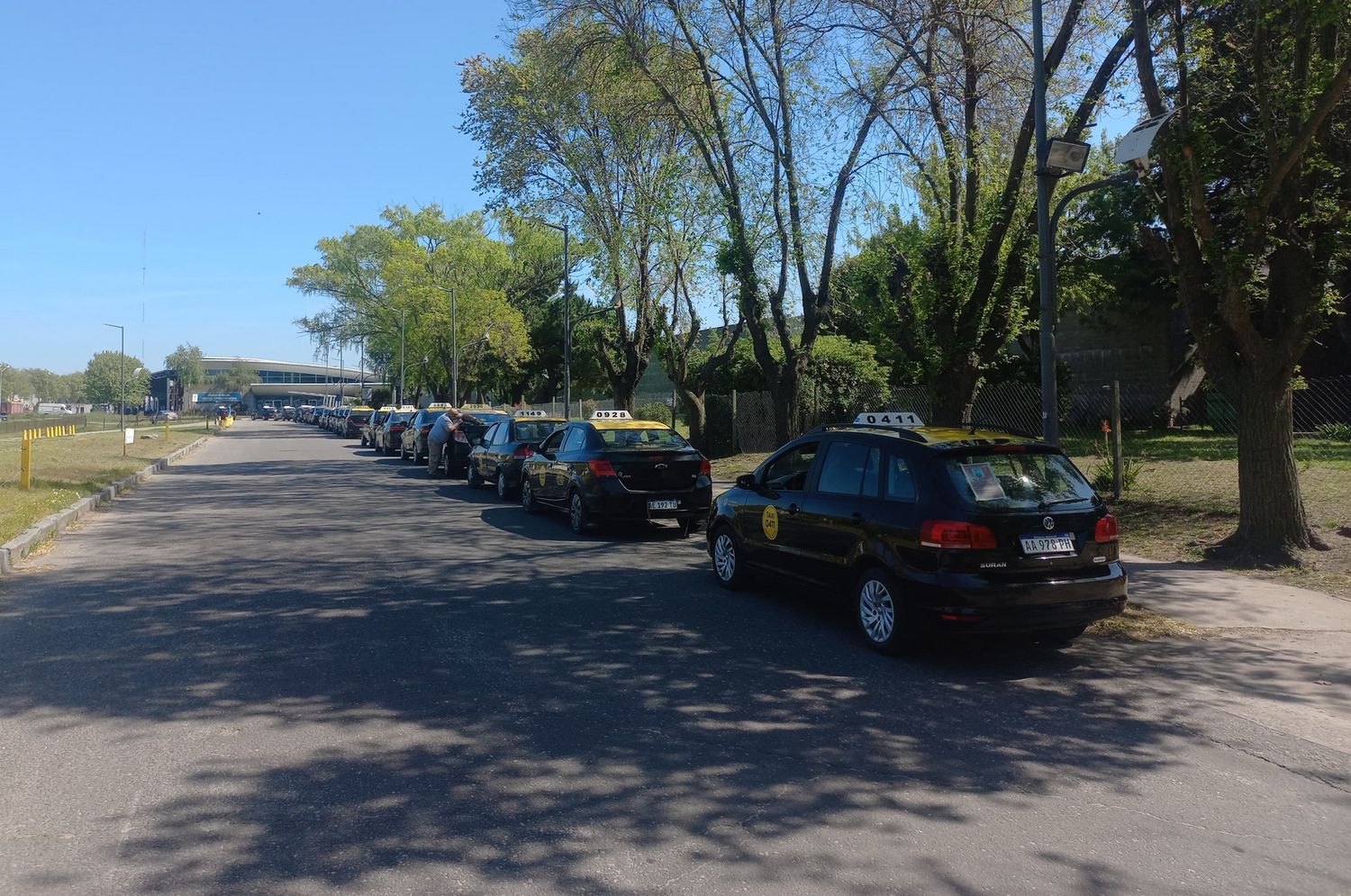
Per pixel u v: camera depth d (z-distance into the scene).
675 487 12.62
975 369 13.83
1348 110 9.73
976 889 3.62
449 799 4.40
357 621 7.86
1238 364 10.13
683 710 5.72
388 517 14.97
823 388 23.53
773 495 8.46
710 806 4.35
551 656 6.84
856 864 3.81
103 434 46.16
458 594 8.98
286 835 4.03
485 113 24.55
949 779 4.73
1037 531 6.58
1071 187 14.79
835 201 16.53
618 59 17.38
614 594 9.04
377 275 58.12
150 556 11.13
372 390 100.31
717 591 9.23
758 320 17.64
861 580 7.18
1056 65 12.05
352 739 5.16
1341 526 10.69
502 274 56.03
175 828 4.09
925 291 13.65
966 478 6.72
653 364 50.72
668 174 20.66
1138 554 10.81
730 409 25.47
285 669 6.48
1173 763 5.00
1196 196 9.34
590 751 5.02
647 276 24.05
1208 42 9.48
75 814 4.21
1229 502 12.47
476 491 19.34
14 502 14.00
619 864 3.78
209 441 45.09
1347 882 3.74
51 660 6.66
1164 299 25.06
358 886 3.60
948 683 6.33
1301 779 4.80
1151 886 3.67
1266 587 9.05
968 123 14.00
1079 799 4.51
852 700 5.95
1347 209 9.07
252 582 9.54
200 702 5.76
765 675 6.44
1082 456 18.33
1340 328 22.70
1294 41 8.87
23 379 178.25
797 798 4.46
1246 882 3.72
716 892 3.57
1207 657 7.02
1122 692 6.22
